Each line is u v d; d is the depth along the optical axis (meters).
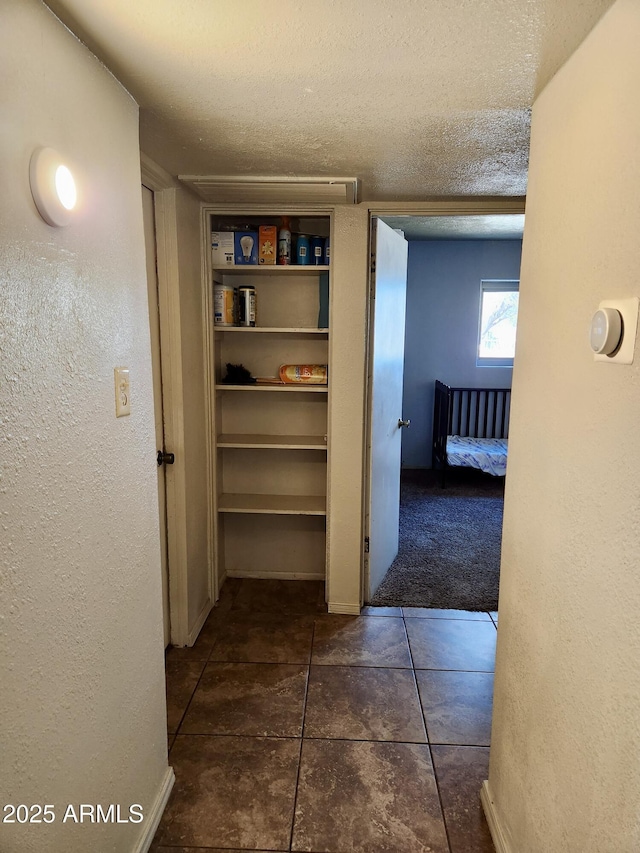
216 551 2.65
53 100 0.91
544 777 1.11
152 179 1.82
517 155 1.68
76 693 1.01
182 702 1.94
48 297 0.89
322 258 2.50
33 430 0.85
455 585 2.89
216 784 1.59
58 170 0.89
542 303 1.16
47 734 0.92
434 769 1.65
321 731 1.81
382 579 2.92
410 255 5.01
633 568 0.78
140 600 1.32
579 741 0.95
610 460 0.85
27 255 0.83
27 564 0.85
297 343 2.72
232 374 2.62
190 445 2.26
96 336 1.07
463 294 5.05
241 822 1.47
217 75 1.16
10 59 0.79
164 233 2.00
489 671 2.15
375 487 2.66
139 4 0.89
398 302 2.89
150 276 1.98
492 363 5.19
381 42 1.02
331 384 2.46
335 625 2.48
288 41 1.01
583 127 0.97
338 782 1.60
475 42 1.01
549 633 1.09
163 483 2.16
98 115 1.08
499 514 4.05
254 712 1.90
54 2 0.88
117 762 1.21
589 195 0.94
